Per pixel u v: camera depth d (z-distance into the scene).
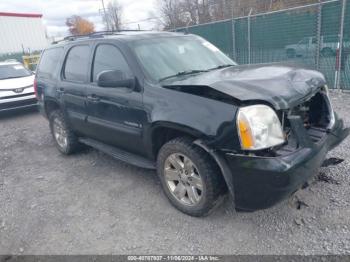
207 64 3.97
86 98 4.24
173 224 3.12
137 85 3.42
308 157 2.57
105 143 4.39
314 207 3.10
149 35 4.02
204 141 2.76
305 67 3.40
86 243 2.99
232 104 2.62
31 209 3.73
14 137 7.09
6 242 3.15
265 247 2.68
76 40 4.86
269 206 2.58
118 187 4.04
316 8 8.11
